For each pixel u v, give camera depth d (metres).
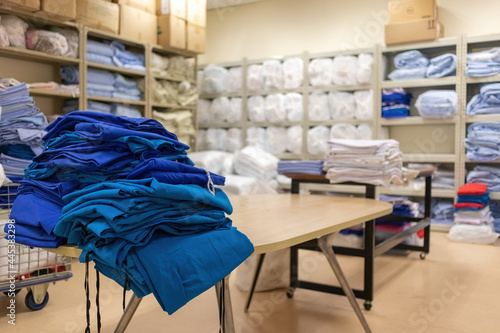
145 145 1.29
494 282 3.21
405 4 5.09
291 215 1.98
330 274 3.37
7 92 2.72
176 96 5.41
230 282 3.22
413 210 4.33
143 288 1.08
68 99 4.40
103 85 4.53
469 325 2.39
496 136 4.64
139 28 4.85
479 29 5.14
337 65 5.39
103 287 2.99
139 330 2.29
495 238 4.46
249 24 6.47
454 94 4.84
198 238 1.18
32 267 2.48
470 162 5.21
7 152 2.86
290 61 5.70
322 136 5.53
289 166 3.21
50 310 2.56
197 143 5.87
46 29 4.18
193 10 5.27
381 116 5.30
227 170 5.39
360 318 2.21
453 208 5.02
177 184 1.25
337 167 3.02
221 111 6.14
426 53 5.44
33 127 2.81
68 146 1.29
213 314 2.52
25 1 3.66
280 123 5.80
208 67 6.23
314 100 5.57
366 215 2.07
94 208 1.11
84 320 2.41
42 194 1.34
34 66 4.22
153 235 1.17
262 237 1.43
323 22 5.95
